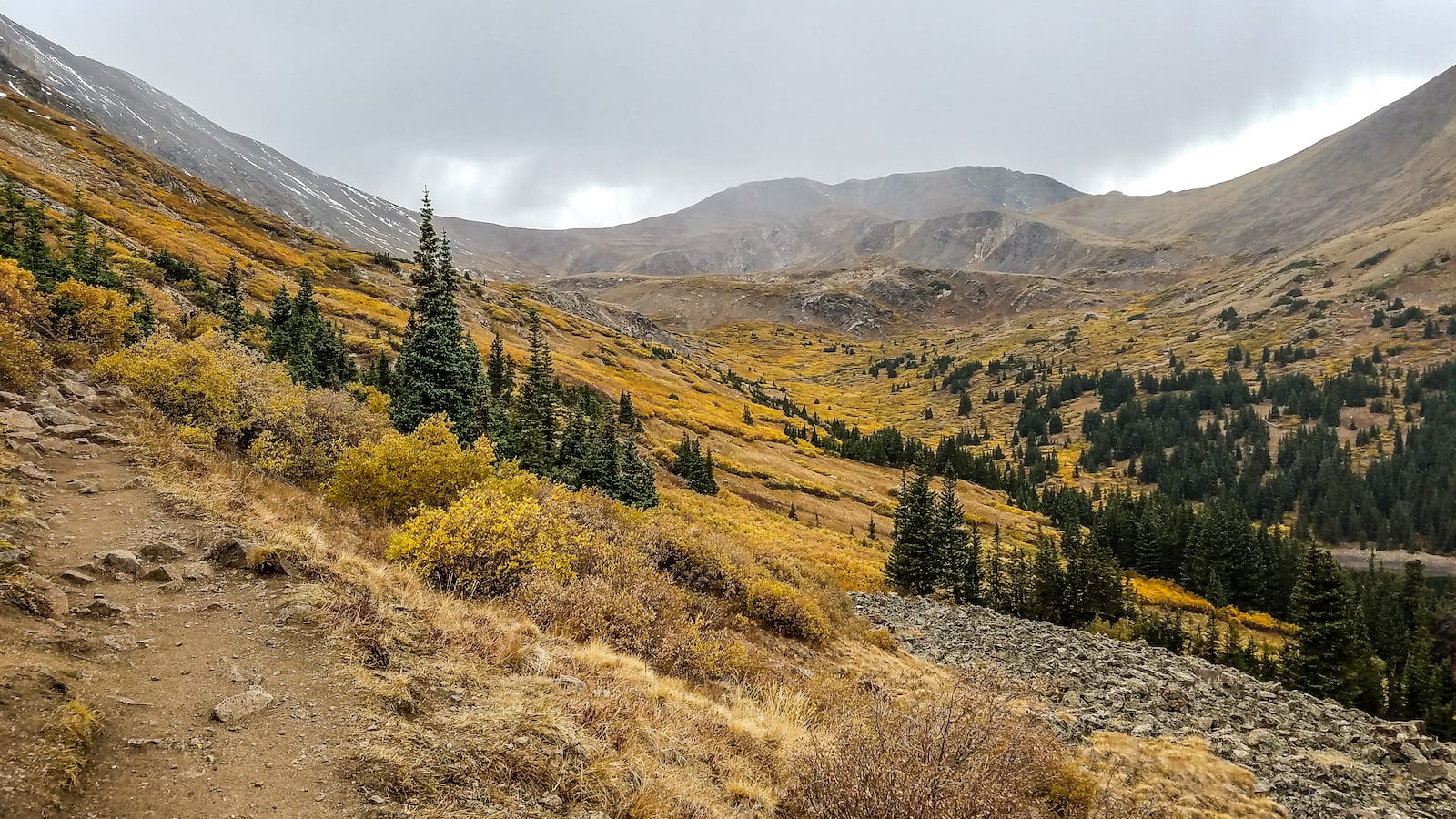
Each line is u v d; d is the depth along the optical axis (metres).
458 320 34.53
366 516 14.66
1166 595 83.31
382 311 113.94
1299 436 175.12
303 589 7.87
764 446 124.75
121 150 153.00
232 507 10.46
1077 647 30.11
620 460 47.03
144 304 37.53
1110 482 179.25
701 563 20.23
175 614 6.86
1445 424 168.12
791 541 57.88
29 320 19.72
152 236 90.88
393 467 15.89
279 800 4.53
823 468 120.56
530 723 6.44
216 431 17.12
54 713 4.61
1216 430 190.75
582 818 5.47
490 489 14.13
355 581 8.62
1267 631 77.44
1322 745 19.47
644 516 23.28
